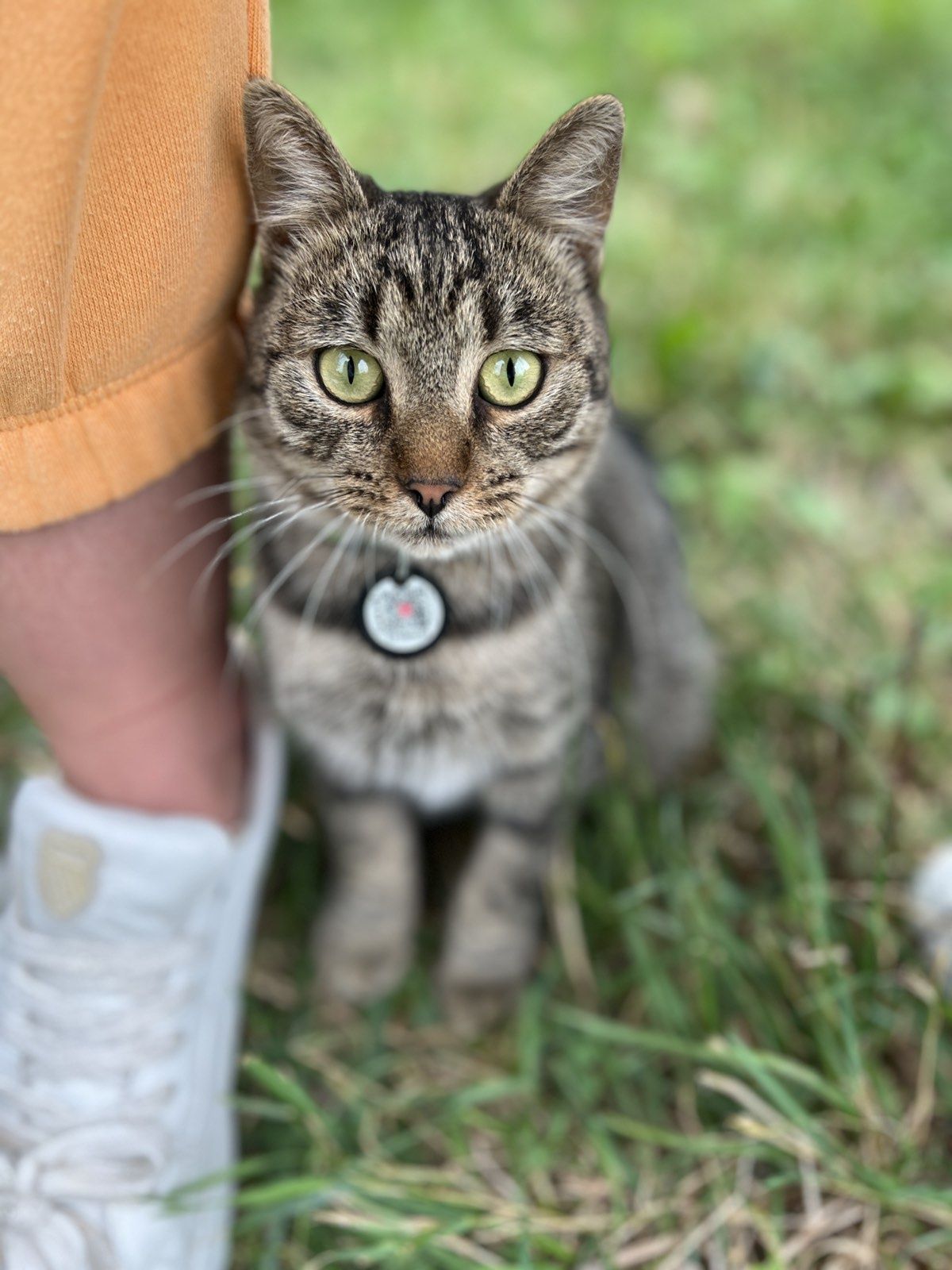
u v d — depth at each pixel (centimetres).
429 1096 51
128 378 43
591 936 55
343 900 54
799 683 61
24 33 36
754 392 73
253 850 51
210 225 43
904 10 109
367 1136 50
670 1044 49
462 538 45
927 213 84
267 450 46
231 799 51
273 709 52
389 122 95
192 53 40
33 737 59
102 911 46
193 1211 45
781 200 87
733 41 107
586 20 112
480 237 45
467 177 88
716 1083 48
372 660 48
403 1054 53
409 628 47
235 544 49
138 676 46
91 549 44
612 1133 50
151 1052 46
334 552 47
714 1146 47
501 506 45
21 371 40
